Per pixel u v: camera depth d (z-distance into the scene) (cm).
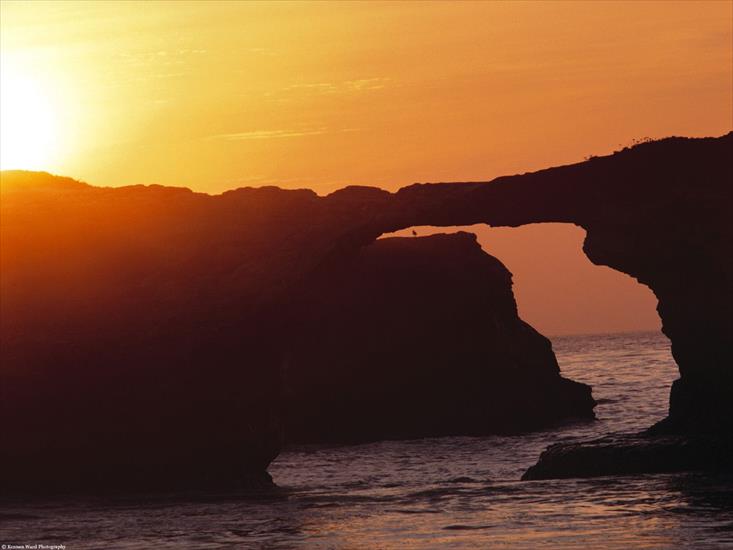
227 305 6375
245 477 6419
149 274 6612
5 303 6512
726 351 6391
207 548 4097
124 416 6272
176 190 7206
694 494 4812
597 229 6625
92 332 6353
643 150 6569
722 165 6450
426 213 6625
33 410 6259
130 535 4484
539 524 4244
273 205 6894
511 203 6631
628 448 5931
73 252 6750
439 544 3934
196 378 6316
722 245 6331
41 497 5997
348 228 6606
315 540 4156
